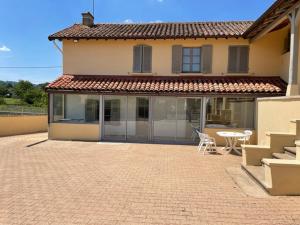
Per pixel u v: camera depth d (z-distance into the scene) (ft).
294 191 20.30
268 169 20.95
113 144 46.75
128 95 48.70
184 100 50.14
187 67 53.01
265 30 43.27
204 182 24.22
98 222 15.78
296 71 34.83
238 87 46.57
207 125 48.47
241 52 51.60
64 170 28.14
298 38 35.86
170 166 30.63
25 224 15.44
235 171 27.99
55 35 53.16
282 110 31.07
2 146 43.83
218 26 57.21
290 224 15.60
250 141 46.52
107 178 25.23
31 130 71.46
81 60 54.80
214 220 16.16
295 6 33.06
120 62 54.03
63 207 17.95
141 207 18.13
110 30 56.95
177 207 18.17
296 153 22.15
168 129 50.85
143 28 58.29
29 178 24.89
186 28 56.90
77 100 51.72
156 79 51.90
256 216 16.69
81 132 51.06
